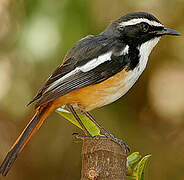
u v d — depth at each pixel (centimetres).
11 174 1438
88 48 830
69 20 1135
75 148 1400
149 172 1379
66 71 808
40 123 802
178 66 1466
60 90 791
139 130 1427
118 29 868
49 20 1126
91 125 758
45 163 1421
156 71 1470
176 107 1477
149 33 860
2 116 1402
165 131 1456
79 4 1148
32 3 1142
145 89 1470
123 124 1396
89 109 838
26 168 1435
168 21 1330
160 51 1438
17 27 1291
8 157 755
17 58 1298
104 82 814
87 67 811
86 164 649
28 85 1311
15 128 1434
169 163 1395
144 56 861
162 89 1482
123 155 649
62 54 1130
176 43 1416
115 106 1386
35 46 1115
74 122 761
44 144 1409
